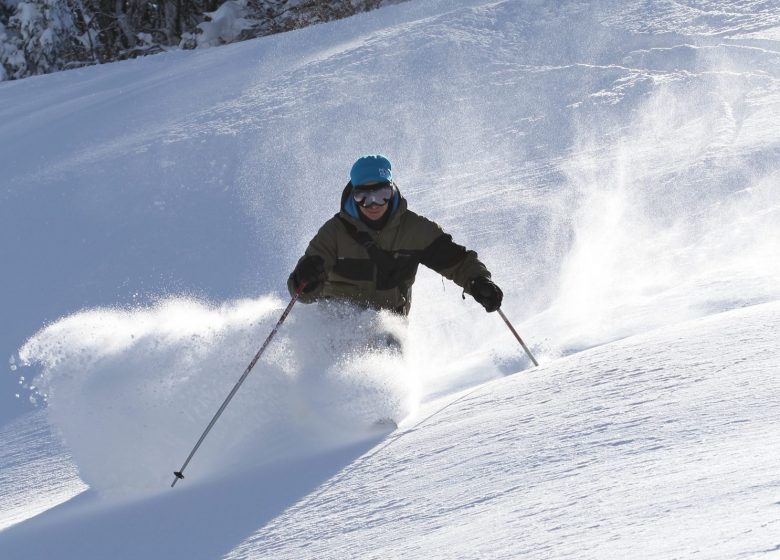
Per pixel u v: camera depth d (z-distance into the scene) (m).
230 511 9.71
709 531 4.80
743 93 37.78
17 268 33.91
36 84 71.50
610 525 5.49
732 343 9.59
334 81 52.25
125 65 73.56
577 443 7.76
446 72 49.88
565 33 52.06
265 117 47.97
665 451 6.80
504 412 9.88
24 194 41.78
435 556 6.14
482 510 6.91
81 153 47.66
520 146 37.91
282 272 29.23
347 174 39.00
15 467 16.55
